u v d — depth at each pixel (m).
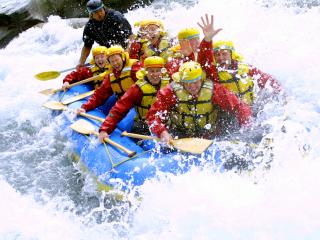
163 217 4.49
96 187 5.21
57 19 12.65
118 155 5.26
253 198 4.39
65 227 4.84
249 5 10.13
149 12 11.65
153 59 5.42
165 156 5.02
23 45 11.32
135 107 5.76
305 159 4.76
